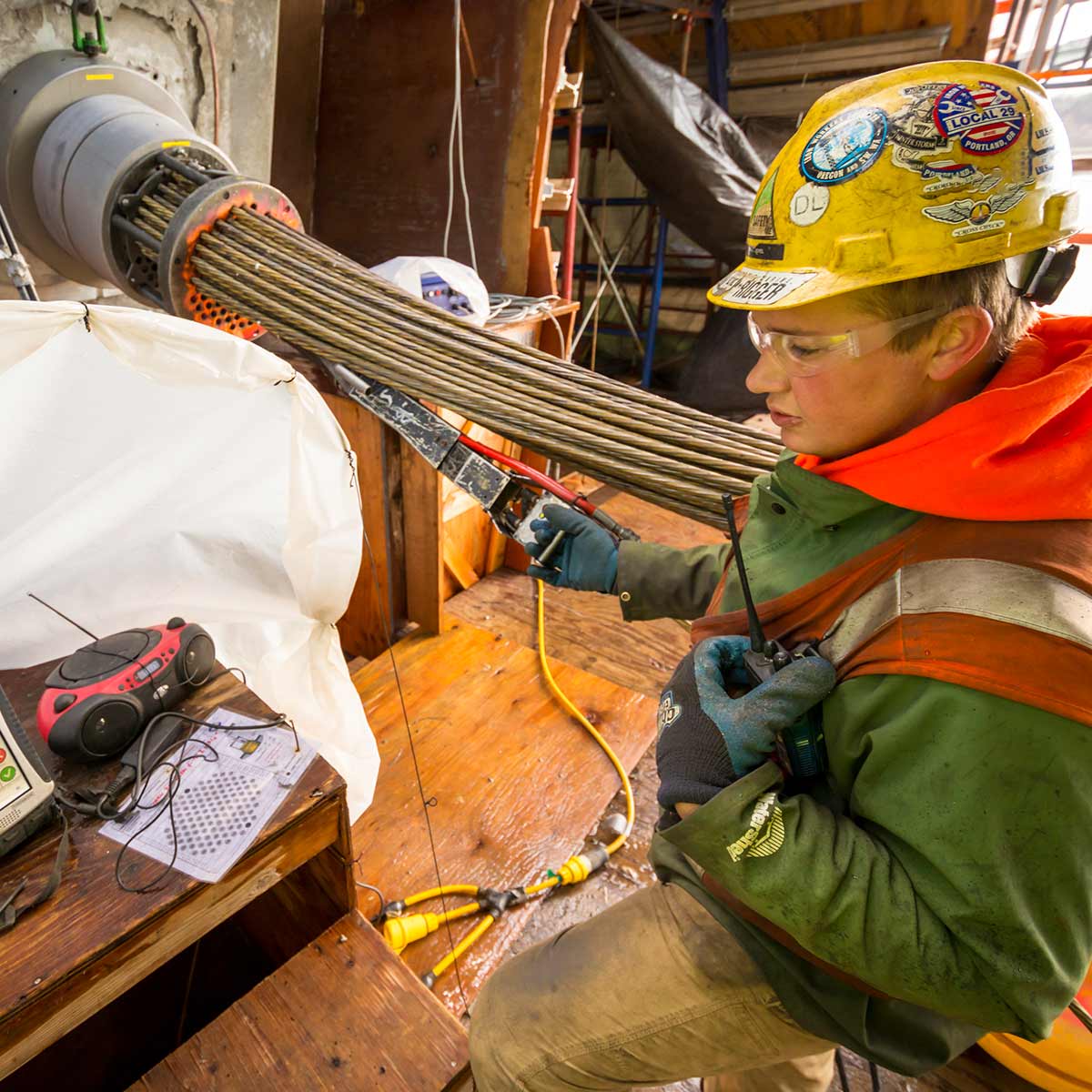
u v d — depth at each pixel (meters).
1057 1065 1.09
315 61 2.97
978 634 0.46
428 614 2.23
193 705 0.97
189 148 1.48
